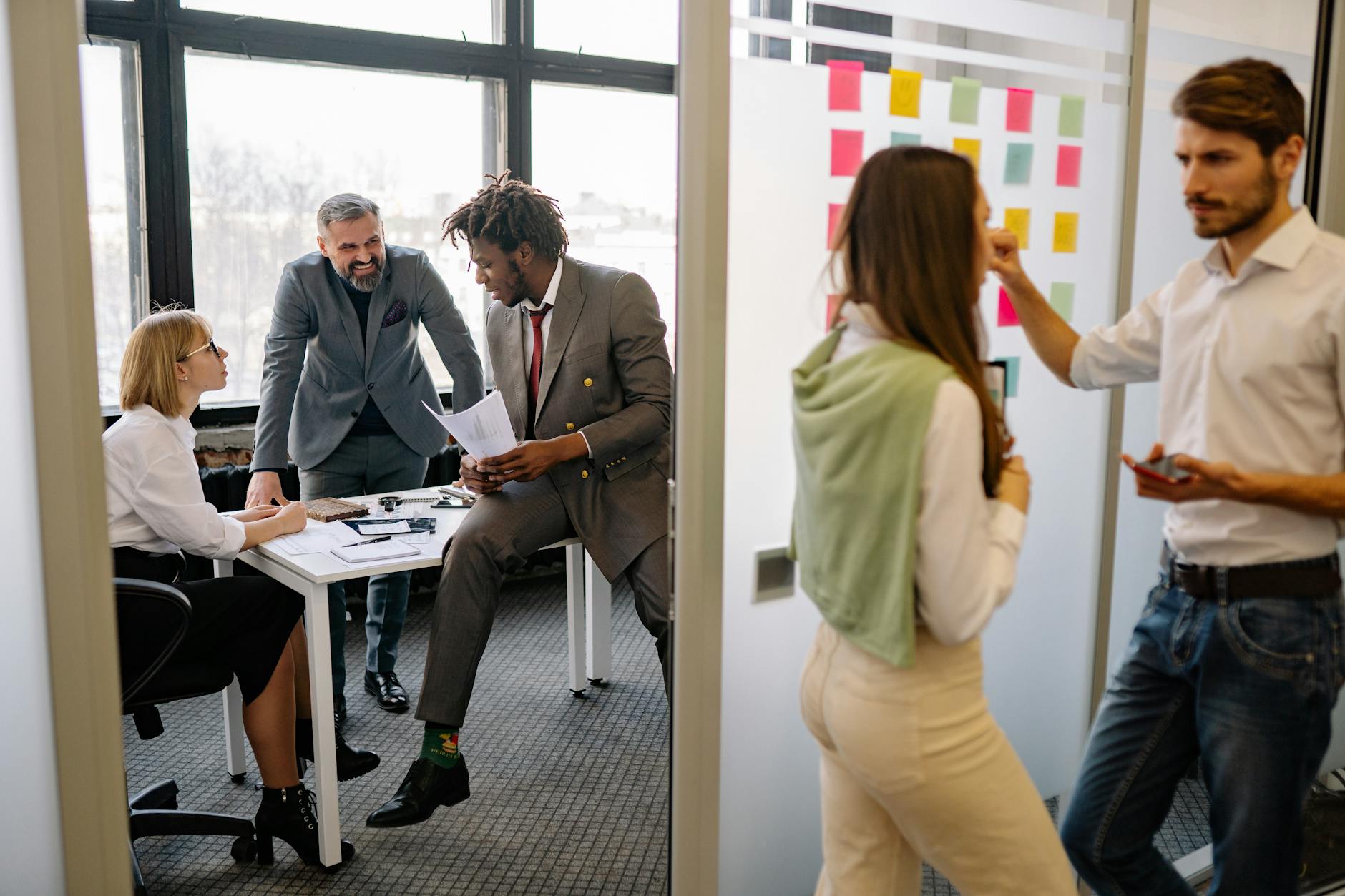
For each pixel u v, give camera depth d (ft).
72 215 4.45
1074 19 6.37
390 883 7.96
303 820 8.15
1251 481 4.88
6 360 4.44
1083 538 6.98
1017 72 6.28
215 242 12.96
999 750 4.50
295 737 8.66
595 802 9.19
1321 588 5.15
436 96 13.93
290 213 13.32
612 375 9.10
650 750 10.21
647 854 8.37
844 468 4.29
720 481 5.44
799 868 6.22
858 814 4.91
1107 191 6.68
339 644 10.32
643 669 12.37
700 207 5.19
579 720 10.89
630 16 14.83
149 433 8.02
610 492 8.96
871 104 5.74
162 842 8.53
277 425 10.40
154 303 12.59
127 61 12.15
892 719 4.35
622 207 15.34
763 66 5.41
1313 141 7.63
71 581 4.63
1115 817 5.78
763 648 5.89
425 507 9.95
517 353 9.30
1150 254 7.12
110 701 4.78
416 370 11.15
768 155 5.48
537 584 15.43
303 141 13.24
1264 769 5.17
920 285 4.26
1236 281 5.19
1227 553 5.24
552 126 14.66
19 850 4.71
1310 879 7.50
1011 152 6.28
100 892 4.87
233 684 9.32
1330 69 7.48
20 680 4.62
